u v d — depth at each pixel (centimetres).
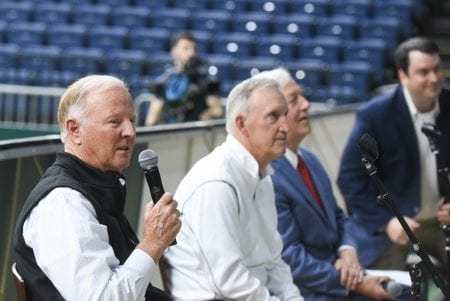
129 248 297
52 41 1405
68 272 268
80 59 1315
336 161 727
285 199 412
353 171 502
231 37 1358
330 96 1198
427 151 500
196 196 346
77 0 1516
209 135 535
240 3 1476
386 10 1437
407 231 333
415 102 494
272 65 1262
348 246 434
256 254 360
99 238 276
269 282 370
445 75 1402
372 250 498
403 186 500
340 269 421
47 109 1044
